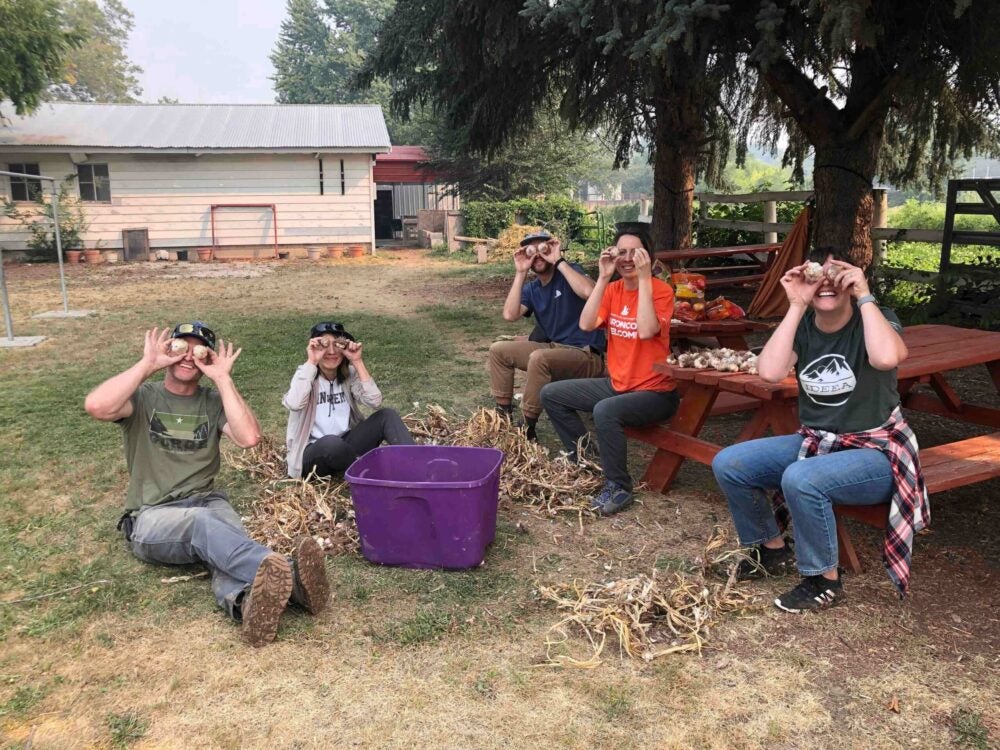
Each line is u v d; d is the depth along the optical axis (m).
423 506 3.47
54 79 20.02
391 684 2.73
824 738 2.45
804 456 3.20
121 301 13.08
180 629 3.09
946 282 9.52
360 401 4.48
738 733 2.47
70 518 4.18
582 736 2.46
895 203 36.00
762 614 3.17
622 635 2.93
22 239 20.34
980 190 9.59
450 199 31.45
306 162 21.50
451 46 9.95
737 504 3.38
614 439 4.18
